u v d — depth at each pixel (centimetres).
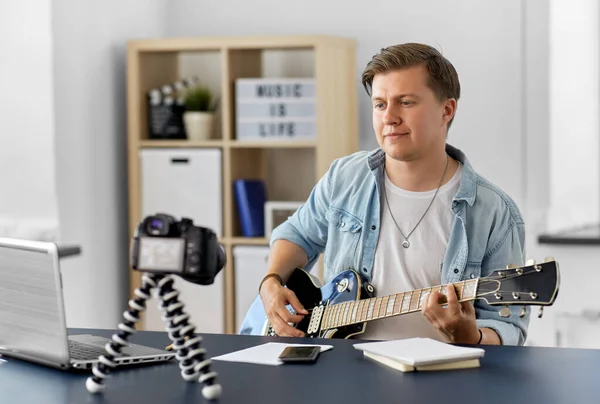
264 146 495
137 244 187
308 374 201
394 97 263
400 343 221
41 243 205
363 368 205
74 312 476
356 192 287
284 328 270
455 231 271
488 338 249
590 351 218
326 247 293
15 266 212
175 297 191
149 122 517
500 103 507
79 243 480
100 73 500
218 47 496
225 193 503
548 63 500
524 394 182
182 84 518
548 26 499
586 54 506
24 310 212
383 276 277
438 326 233
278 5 534
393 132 264
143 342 237
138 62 505
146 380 198
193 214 503
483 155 510
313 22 530
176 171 504
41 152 463
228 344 234
